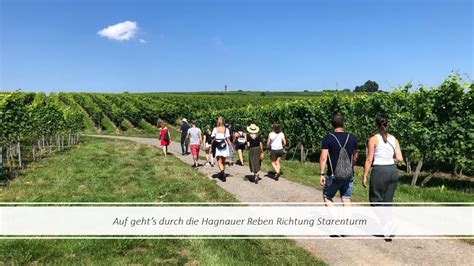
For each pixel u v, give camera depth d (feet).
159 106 172.55
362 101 55.83
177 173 43.19
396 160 21.09
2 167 47.19
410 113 42.83
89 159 57.52
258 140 38.45
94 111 172.14
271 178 41.06
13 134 50.19
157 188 34.37
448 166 51.39
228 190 34.63
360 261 18.38
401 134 42.27
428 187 37.83
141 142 102.89
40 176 41.93
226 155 39.01
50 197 30.68
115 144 89.30
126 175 41.91
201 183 36.68
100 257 18.76
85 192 32.96
